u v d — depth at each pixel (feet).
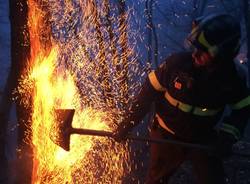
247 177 17.37
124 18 18.99
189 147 10.80
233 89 10.50
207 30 9.78
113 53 18.39
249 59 30.22
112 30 18.44
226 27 9.75
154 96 11.12
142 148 17.35
